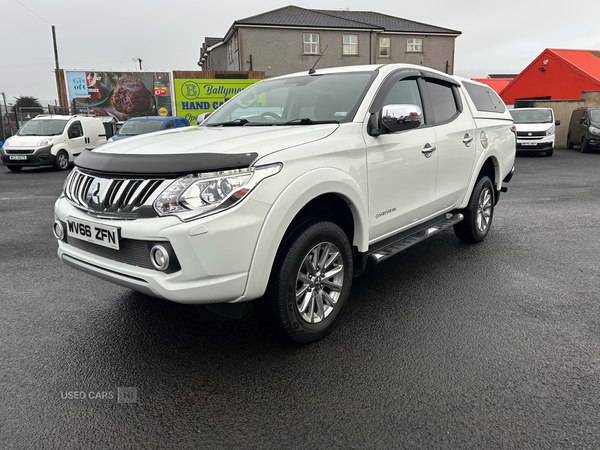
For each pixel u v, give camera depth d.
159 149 2.60
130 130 14.38
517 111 17.47
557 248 5.02
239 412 2.24
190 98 24.36
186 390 2.43
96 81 29.55
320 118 3.30
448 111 4.30
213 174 2.32
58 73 29.42
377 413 2.22
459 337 2.99
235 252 2.35
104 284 4.03
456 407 2.26
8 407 2.28
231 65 34.34
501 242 5.29
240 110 3.85
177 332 3.11
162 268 2.33
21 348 2.88
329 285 2.97
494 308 3.44
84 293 3.82
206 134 2.98
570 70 26.27
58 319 3.31
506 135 5.39
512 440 2.02
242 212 2.34
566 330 3.07
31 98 32.62
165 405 2.30
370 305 3.52
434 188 3.96
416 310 3.42
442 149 3.96
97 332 3.10
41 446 2.00
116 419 2.19
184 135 3.00
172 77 24.02
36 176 12.77
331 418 2.19
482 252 4.89
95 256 2.70
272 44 30.88
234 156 2.36
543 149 16.20
